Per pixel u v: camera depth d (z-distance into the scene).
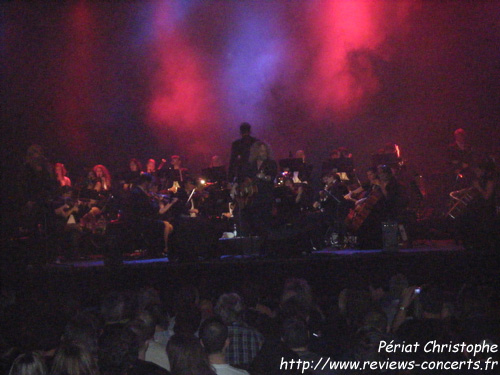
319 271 8.15
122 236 8.48
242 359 4.46
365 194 10.23
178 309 4.99
